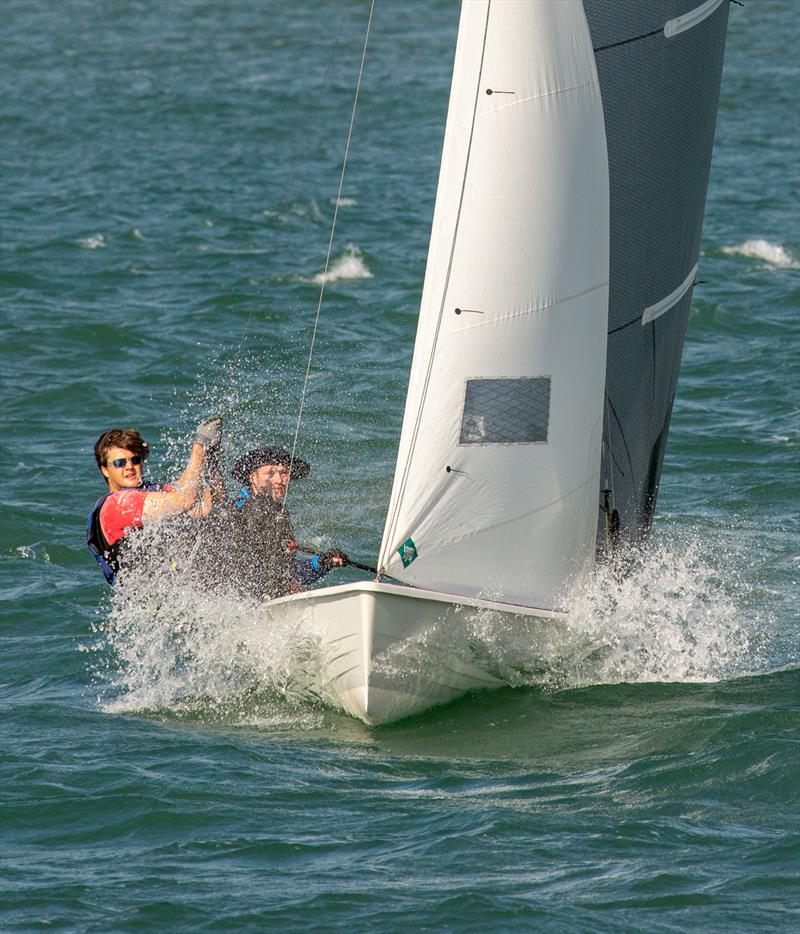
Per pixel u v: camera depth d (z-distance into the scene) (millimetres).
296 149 152000
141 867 28344
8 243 103250
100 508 36875
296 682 36938
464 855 28375
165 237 106938
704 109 39531
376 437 60312
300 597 35031
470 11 34875
